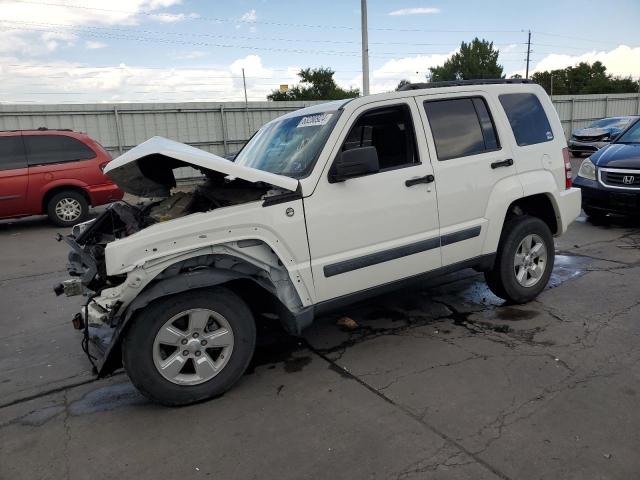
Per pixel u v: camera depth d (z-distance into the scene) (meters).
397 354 3.85
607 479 2.38
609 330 4.04
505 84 4.61
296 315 3.48
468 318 4.50
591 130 19.66
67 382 3.73
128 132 17.47
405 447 2.71
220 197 3.56
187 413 3.19
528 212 4.95
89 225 3.81
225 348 3.32
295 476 2.54
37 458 2.81
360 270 3.70
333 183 3.55
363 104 3.75
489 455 2.60
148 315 3.07
